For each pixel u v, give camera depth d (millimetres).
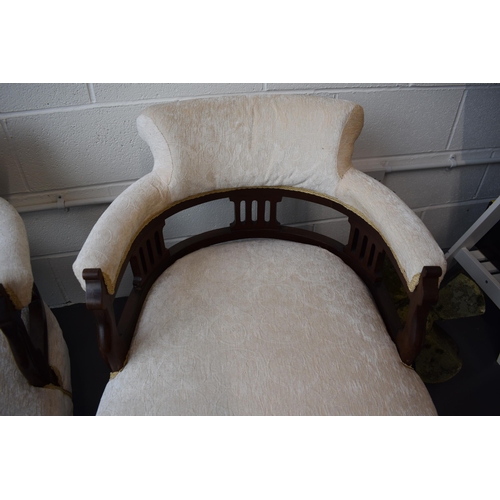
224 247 1020
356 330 822
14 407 891
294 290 897
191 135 879
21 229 885
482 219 1277
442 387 1229
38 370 936
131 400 720
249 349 783
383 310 876
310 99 914
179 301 877
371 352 786
